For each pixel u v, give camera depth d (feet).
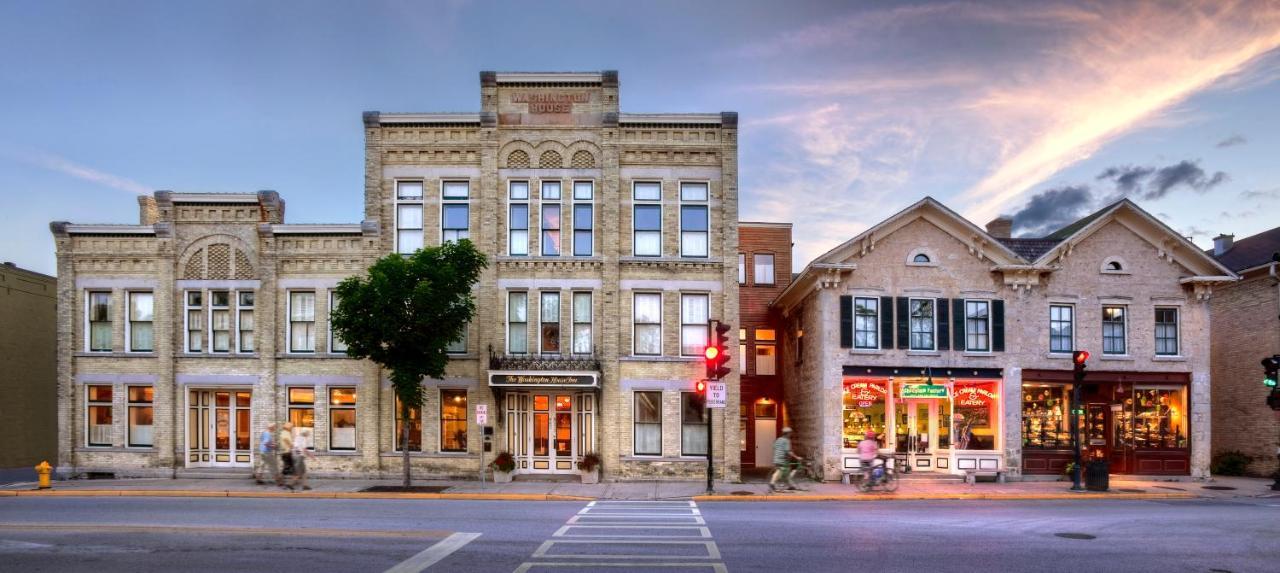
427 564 39.14
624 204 85.15
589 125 85.87
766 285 111.75
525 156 85.87
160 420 84.23
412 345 73.15
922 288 86.07
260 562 39.50
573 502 66.64
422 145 85.40
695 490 74.49
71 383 85.05
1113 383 87.15
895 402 86.43
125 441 85.05
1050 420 87.25
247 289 85.61
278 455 82.99
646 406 84.38
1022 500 69.92
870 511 60.18
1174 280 88.79
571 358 83.35
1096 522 54.24
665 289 84.64
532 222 85.05
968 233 86.33
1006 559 41.34
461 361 83.56
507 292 84.69
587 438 84.48
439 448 83.35
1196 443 87.04
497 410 82.79
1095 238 88.43
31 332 110.11
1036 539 47.26
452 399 84.28
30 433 109.29
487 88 85.66
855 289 85.66
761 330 110.73
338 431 84.33
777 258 112.68
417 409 81.35
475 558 40.68
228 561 39.70
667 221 84.99
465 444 83.76
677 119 85.10
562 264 84.48
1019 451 85.05
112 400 85.56
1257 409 95.04
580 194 86.02
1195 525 53.31
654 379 83.76
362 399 83.71
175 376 84.74
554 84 86.38
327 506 61.62
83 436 85.10
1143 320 87.97
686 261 84.38
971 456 84.02
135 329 86.07
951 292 86.28
